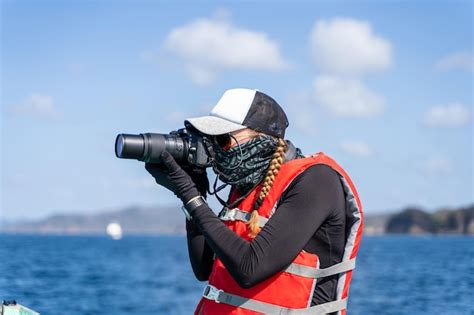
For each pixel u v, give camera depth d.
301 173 3.92
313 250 3.93
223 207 4.25
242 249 3.79
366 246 99.38
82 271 36.09
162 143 4.04
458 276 29.92
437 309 19.52
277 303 3.87
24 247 66.19
